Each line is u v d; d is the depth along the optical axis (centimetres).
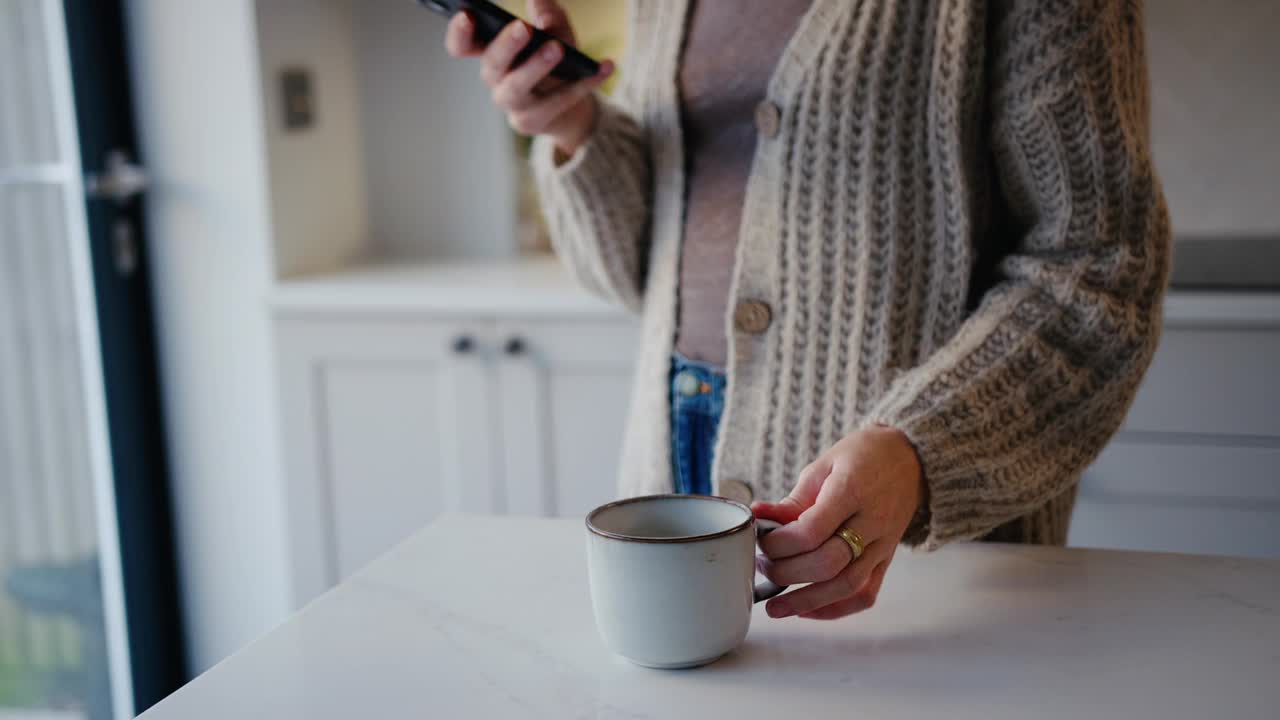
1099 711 56
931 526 70
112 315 205
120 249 205
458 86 239
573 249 108
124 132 206
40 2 192
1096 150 78
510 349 193
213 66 203
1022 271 80
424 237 247
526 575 75
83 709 209
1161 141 180
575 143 98
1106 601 70
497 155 240
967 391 72
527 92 87
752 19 90
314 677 61
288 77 212
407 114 242
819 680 60
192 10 202
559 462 197
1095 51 77
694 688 59
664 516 66
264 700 59
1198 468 165
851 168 86
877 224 86
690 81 94
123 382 208
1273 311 160
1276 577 74
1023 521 91
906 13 84
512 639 66
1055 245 80
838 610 66
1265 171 176
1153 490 166
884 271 87
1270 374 162
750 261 90
